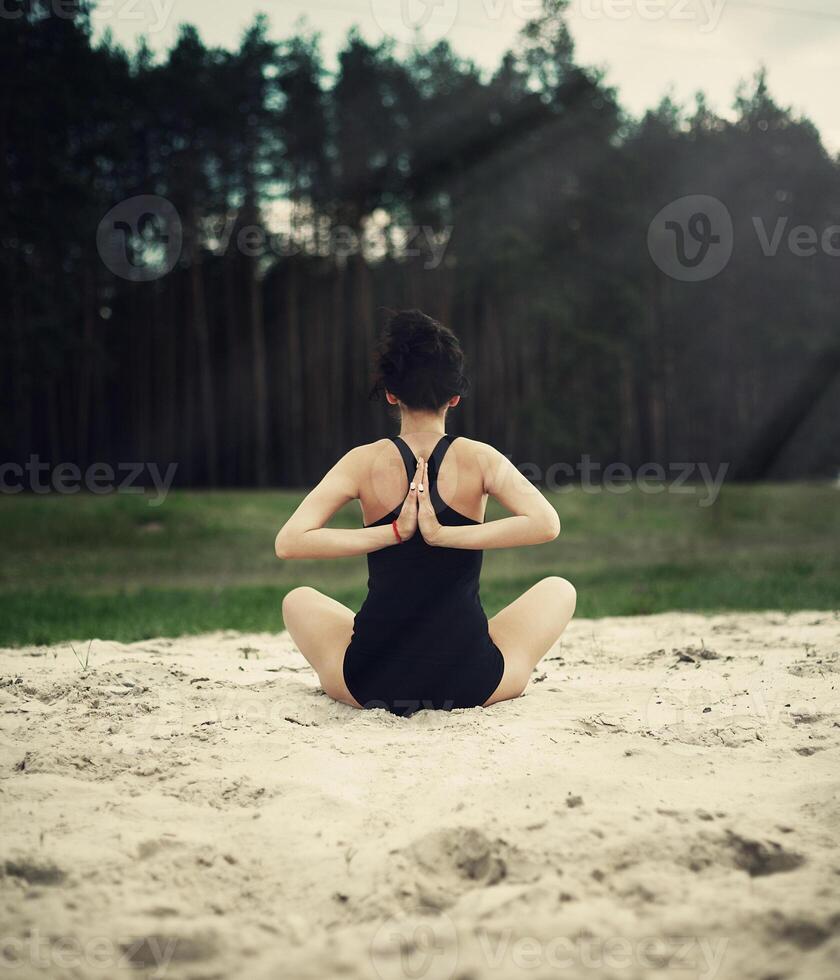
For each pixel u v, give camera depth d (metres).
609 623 6.43
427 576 3.21
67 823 2.18
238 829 2.18
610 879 1.85
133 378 36.81
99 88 28.91
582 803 2.17
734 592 8.60
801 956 1.61
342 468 3.27
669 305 42.44
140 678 3.92
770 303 43.03
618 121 39.50
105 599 9.18
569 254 38.75
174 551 15.93
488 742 2.85
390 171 36.59
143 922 1.75
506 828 2.00
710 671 4.11
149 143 33.34
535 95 37.62
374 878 1.90
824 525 20.92
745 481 44.31
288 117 34.06
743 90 42.50
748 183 41.75
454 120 36.56
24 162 28.67
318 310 37.88
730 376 44.25
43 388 33.06
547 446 36.88
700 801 2.29
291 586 11.14
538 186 38.41
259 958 1.66
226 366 38.38
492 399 38.19
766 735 2.98
